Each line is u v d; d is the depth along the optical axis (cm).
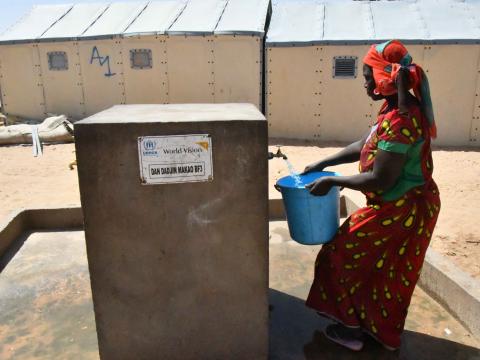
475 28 1004
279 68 1030
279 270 376
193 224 232
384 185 231
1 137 1017
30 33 1165
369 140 244
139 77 1088
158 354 251
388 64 231
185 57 1055
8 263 397
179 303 244
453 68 978
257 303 246
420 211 242
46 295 344
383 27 1030
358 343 270
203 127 220
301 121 1053
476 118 1001
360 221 250
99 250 233
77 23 1187
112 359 250
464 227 522
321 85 1025
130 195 226
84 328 301
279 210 496
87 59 1109
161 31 1034
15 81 1170
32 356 272
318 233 268
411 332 290
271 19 1105
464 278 308
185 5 1175
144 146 219
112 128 217
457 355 269
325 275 266
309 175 289
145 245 233
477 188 680
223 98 1064
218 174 226
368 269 255
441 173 774
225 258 238
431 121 235
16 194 662
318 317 307
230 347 253
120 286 239
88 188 224
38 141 1001
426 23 1032
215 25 1050
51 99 1161
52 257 409
